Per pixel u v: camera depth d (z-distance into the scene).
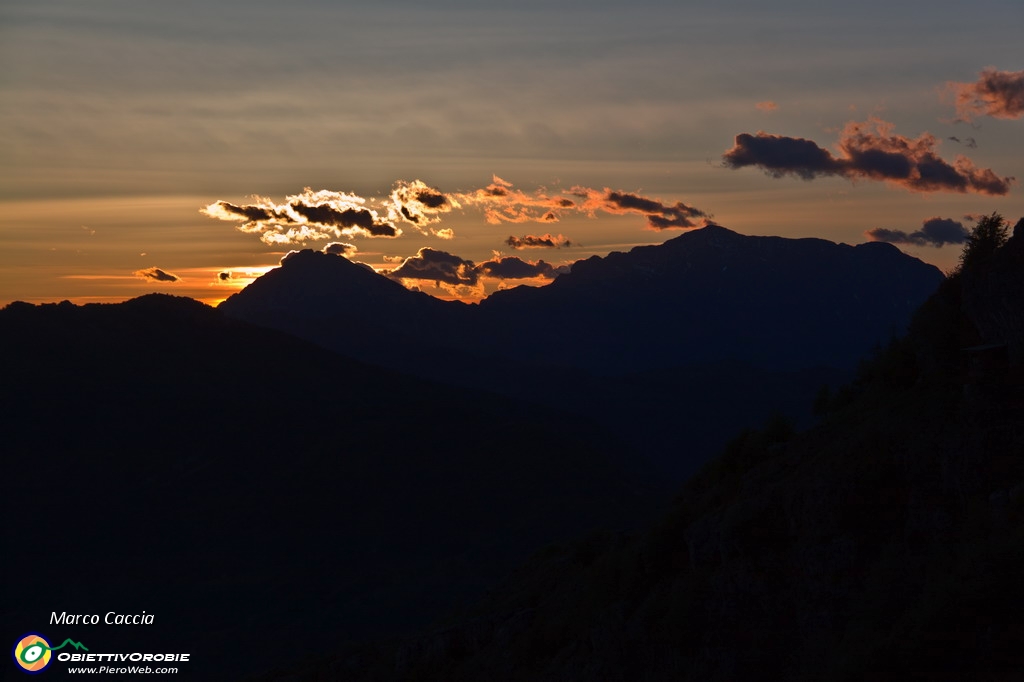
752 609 24.62
